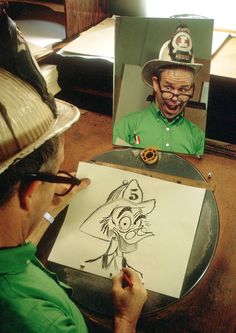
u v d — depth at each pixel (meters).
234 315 0.76
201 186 0.98
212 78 1.10
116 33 1.01
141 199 0.95
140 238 0.88
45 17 1.45
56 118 0.55
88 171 1.02
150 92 1.03
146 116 1.06
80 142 1.14
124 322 0.73
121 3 1.39
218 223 0.90
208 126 1.29
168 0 1.30
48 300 0.58
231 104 1.19
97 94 1.30
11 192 0.50
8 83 0.50
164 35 0.98
